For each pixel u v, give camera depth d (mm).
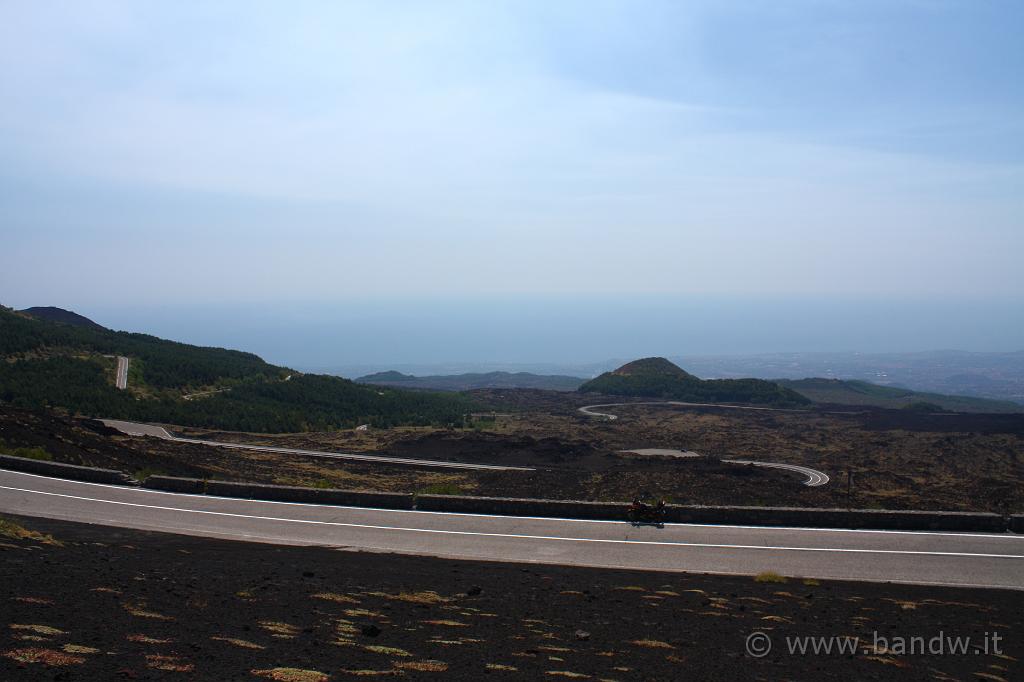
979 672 11117
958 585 16438
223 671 8031
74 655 7980
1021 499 40219
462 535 20609
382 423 84250
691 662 10516
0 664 7371
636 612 13281
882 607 14500
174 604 11102
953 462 62594
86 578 12117
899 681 10391
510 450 61688
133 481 26219
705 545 19672
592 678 9242
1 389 59906
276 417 76188
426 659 9438
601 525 21844
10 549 13867
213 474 37312
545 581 15594
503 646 10461
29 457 28766
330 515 22766
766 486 40156
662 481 40531
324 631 10375
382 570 15938
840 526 21625
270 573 14656
